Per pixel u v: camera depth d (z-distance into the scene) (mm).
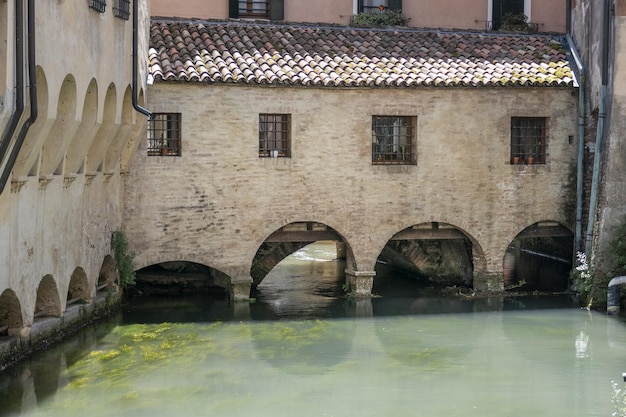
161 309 21734
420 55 23906
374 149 22953
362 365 17156
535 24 27984
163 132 21797
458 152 23172
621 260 21734
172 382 15828
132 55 19453
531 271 26891
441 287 24891
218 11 26891
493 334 19609
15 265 14609
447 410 14586
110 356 17312
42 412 14109
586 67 23625
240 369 16734
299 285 25141
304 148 22359
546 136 23703
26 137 13969
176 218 21797
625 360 17594
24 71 12961
